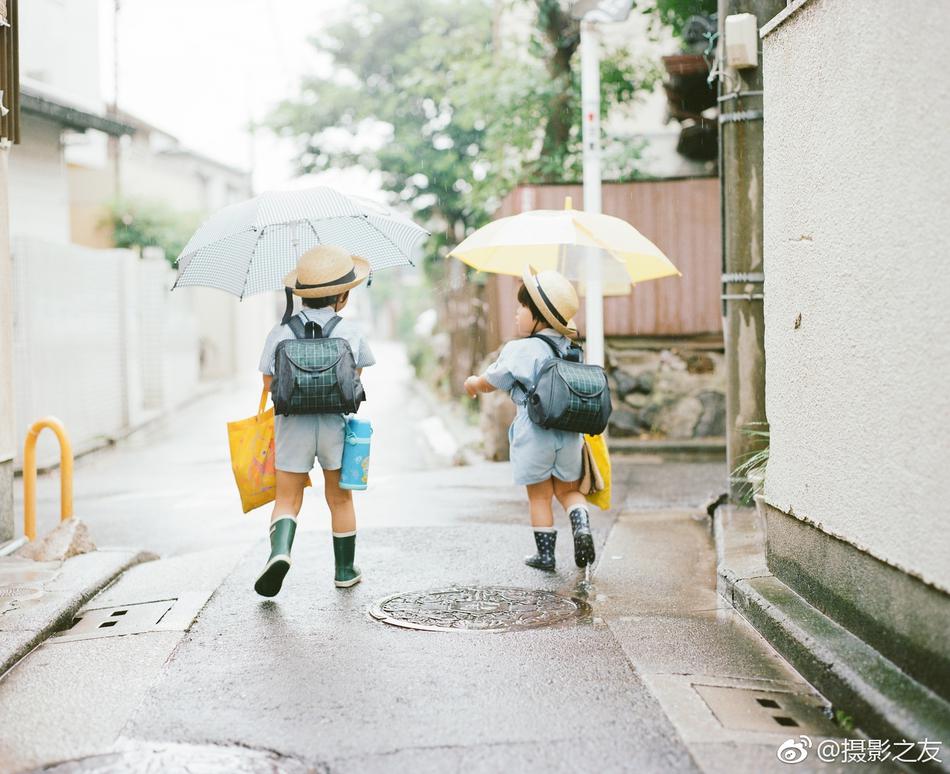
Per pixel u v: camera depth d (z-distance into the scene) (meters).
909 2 3.23
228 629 4.57
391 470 11.58
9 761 3.14
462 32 16.62
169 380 21.03
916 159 3.20
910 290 3.26
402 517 7.62
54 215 16.80
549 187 11.88
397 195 20.36
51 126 16.66
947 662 3.11
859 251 3.65
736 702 3.58
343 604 4.97
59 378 13.62
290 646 4.30
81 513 8.90
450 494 8.77
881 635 3.58
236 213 5.07
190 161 35.03
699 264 11.97
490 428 11.72
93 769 3.08
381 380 28.80
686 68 10.73
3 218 6.33
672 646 4.23
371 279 5.28
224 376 32.75
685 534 6.71
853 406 3.74
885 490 3.49
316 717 3.47
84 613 5.00
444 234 20.81
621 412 11.93
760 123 6.62
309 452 5.00
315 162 20.28
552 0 12.73
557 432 5.40
